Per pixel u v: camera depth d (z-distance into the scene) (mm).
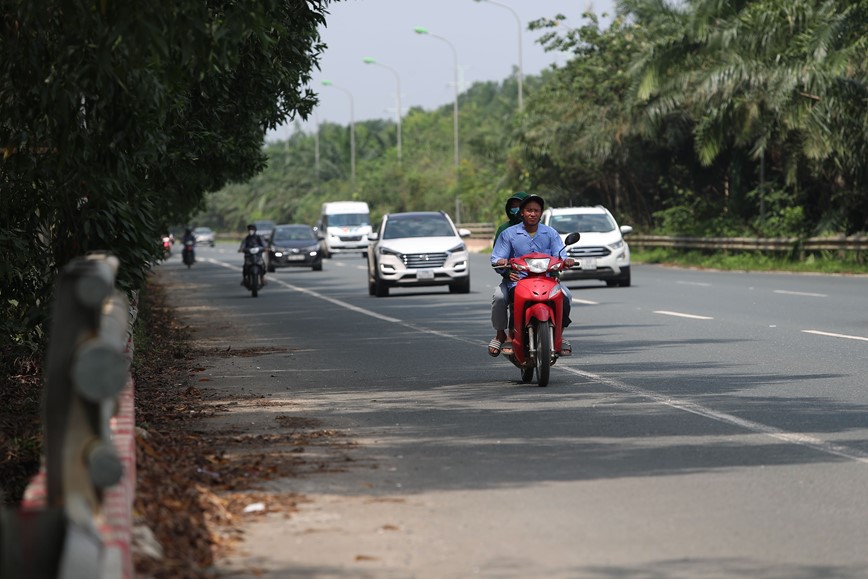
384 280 75188
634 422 25688
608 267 77375
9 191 28219
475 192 194750
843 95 88938
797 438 23406
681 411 27078
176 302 76750
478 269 111062
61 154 24359
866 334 43625
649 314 55344
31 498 12875
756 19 96062
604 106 133250
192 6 20766
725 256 110875
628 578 14195
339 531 16500
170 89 24000
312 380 34438
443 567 14680
